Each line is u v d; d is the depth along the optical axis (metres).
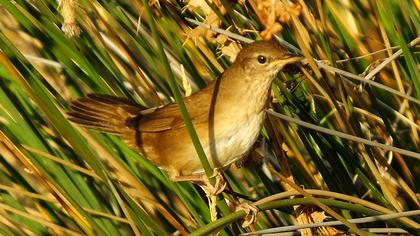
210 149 7.10
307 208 6.92
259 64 6.94
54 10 8.01
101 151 7.89
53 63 8.39
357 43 8.58
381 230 7.17
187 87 7.37
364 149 7.35
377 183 8.02
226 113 7.03
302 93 8.01
